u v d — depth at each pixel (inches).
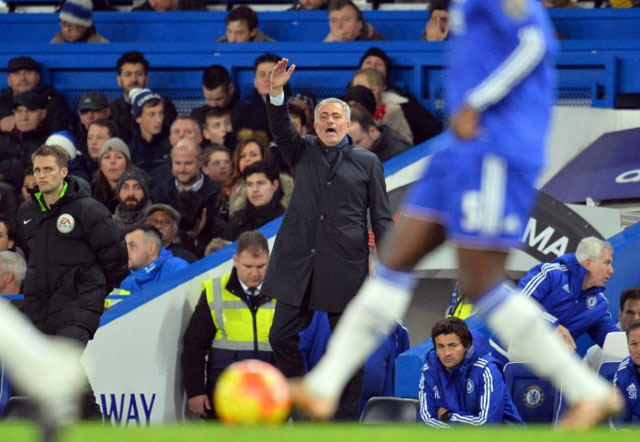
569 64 1756.9
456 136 515.8
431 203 525.7
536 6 529.0
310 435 475.5
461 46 527.8
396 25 1957.4
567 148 1589.6
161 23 2022.6
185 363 1261.1
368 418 1057.5
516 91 521.3
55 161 1096.2
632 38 1873.8
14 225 1535.4
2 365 1157.1
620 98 1758.1
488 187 512.7
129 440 464.8
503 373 1120.8
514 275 1438.2
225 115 1697.8
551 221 1428.4
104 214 1117.1
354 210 1018.7
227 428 497.0
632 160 1581.0
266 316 1247.5
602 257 1221.1
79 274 1108.5
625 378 1091.9
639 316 1207.6
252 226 1478.8
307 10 1998.0
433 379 1098.1
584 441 477.4
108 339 1298.0
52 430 405.1
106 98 1781.5
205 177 1601.9
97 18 2031.3
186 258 1496.1
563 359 525.7
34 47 1909.4
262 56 1702.8
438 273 1413.6
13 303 1223.5
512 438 480.4
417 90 1784.0
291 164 1037.8
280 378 498.3
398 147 1568.7
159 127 1705.2
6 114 1804.9
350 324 519.5
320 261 1015.6
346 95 1609.3
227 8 2129.7
